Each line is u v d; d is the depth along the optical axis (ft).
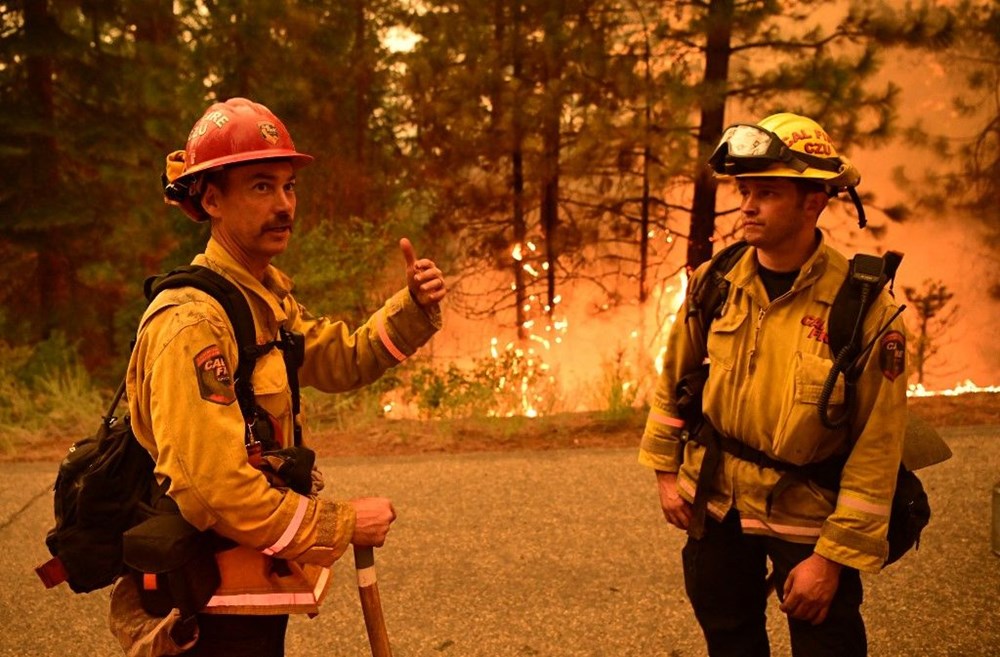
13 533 16.25
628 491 17.35
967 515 15.47
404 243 7.86
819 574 7.25
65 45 47.60
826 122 38.11
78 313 51.31
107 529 6.52
